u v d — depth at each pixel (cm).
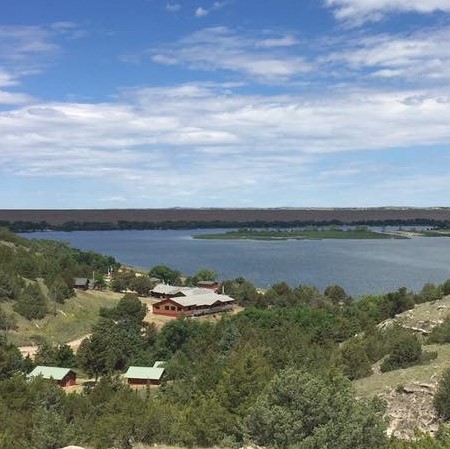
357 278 19900
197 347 8769
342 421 2734
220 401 4384
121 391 4975
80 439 3559
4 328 10300
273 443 2777
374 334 7088
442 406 4319
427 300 10581
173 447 3572
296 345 7706
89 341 8062
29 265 13288
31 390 4831
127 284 16625
